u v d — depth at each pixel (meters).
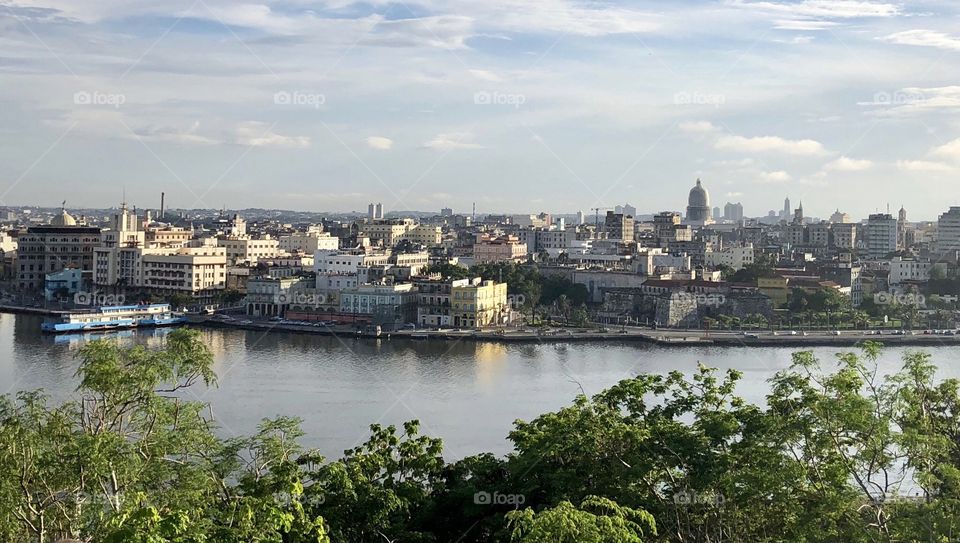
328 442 193.00
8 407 93.94
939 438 95.62
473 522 104.56
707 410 110.69
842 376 101.19
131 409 98.44
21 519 84.75
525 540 66.50
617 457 101.00
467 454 184.88
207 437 100.75
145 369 98.75
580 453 102.44
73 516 86.50
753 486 92.38
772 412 101.81
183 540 66.38
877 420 94.00
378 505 97.69
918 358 107.62
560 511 67.06
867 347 108.25
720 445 101.56
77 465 86.44
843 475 93.44
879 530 89.19
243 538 72.50
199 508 80.56
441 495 106.81
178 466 95.19
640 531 83.69
